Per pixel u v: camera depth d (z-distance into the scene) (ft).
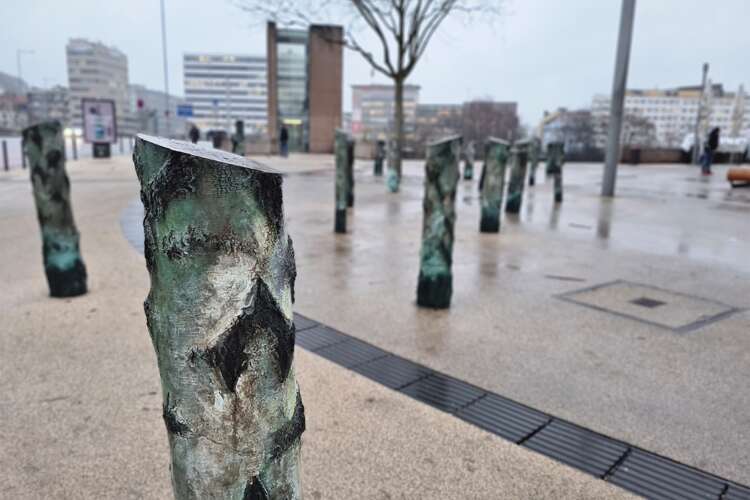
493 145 25.29
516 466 7.66
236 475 3.96
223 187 3.55
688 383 10.43
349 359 11.27
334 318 13.73
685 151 106.42
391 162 56.34
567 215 33.19
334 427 8.51
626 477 7.51
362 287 16.49
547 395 9.86
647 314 14.47
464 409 9.26
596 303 15.34
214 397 3.80
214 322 3.71
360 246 22.67
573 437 8.48
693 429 8.79
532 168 54.29
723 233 27.35
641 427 8.82
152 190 3.65
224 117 483.10
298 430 4.20
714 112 388.16
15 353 11.07
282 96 116.67
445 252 14.26
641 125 234.99
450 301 14.82
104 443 7.95
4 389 9.55
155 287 3.83
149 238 3.77
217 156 3.76
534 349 11.96
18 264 18.31
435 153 13.70
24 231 24.26
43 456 7.61
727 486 7.38
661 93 408.26
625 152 104.94
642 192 48.47
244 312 3.72
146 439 8.06
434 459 7.75
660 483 7.40
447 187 13.84
